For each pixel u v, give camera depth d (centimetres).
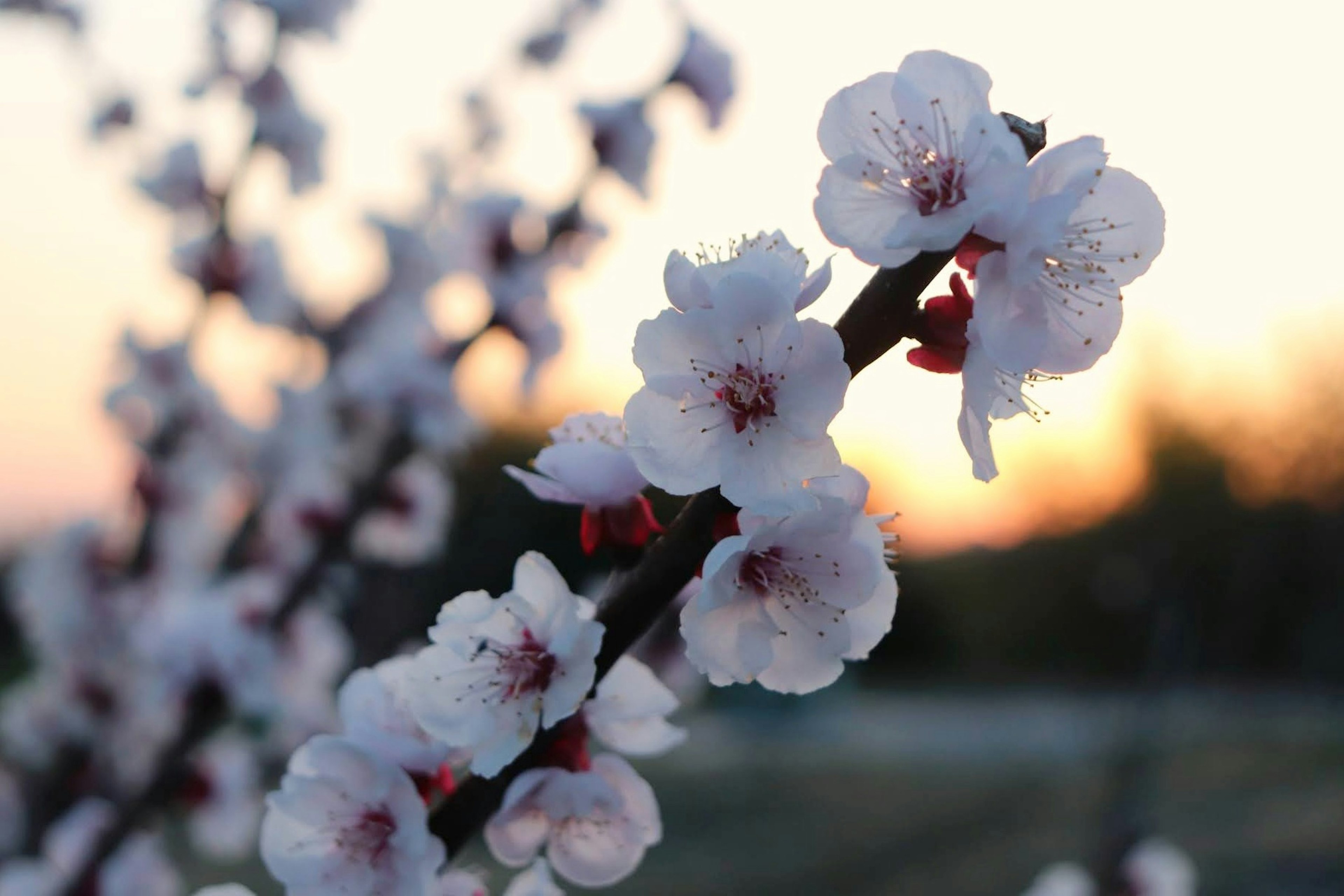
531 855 149
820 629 135
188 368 419
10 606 415
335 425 440
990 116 125
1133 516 2684
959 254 128
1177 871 428
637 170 392
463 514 659
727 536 133
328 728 399
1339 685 2234
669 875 961
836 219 130
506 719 137
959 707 2322
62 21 432
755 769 1439
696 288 132
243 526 424
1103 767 1248
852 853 1039
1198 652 2067
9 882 354
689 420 130
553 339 408
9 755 403
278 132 421
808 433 128
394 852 140
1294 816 1103
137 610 408
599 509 143
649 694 149
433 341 415
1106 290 141
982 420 127
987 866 975
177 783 357
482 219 406
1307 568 2367
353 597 425
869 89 133
